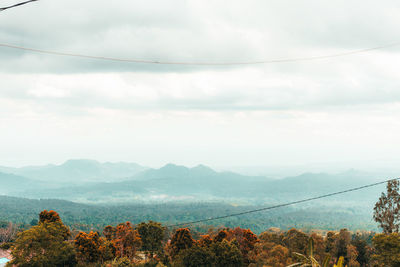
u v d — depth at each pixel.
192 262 62.72
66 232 68.44
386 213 63.00
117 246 72.81
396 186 62.59
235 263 64.25
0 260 68.69
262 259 66.00
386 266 47.38
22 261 54.94
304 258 20.14
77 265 61.06
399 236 48.41
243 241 76.38
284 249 65.88
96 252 65.31
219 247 66.25
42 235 57.59
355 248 76.00
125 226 74.75
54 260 57.44
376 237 49.31
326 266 19.50
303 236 70.12
